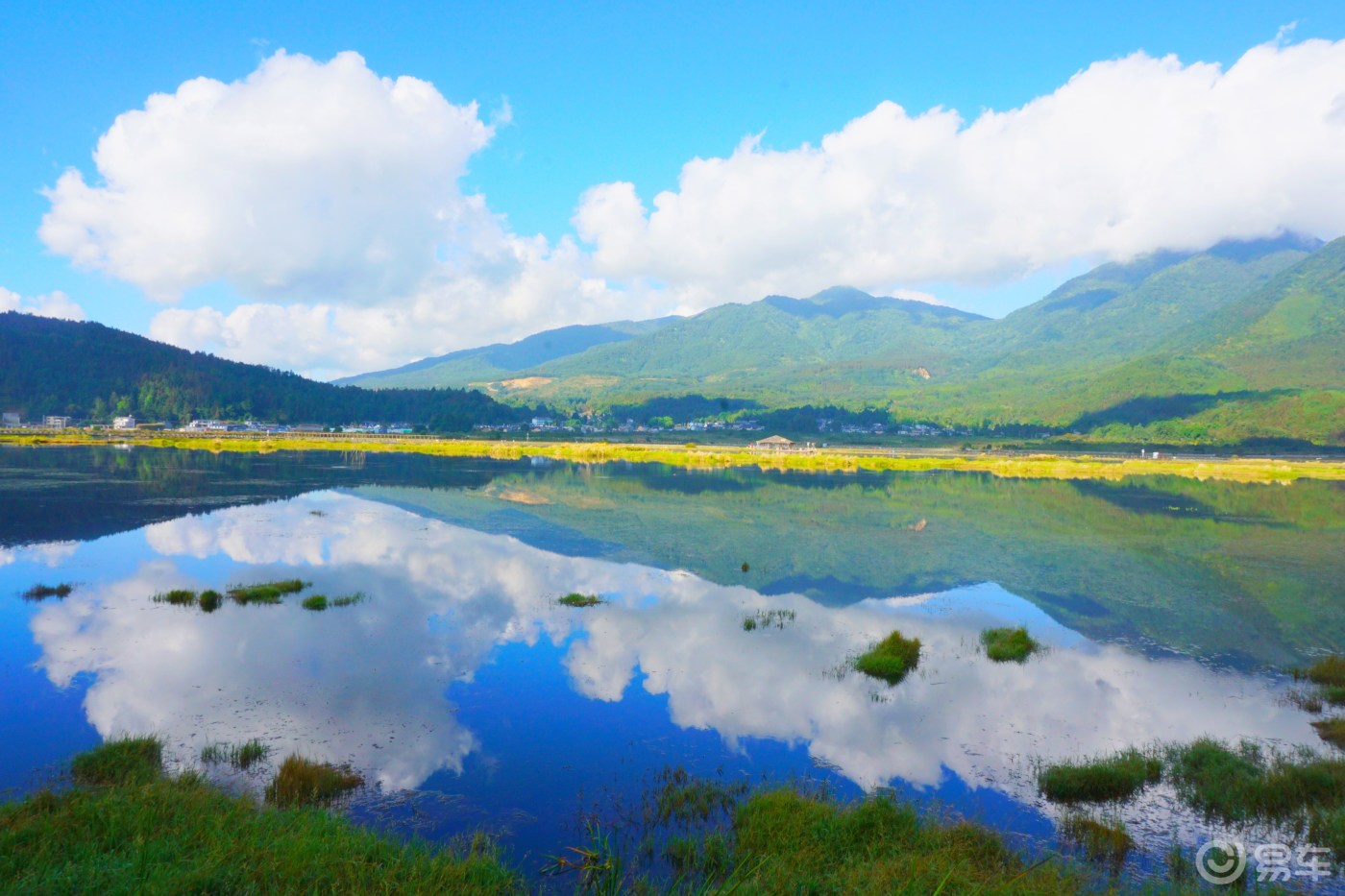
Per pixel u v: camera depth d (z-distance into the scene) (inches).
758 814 502.6
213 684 755.4
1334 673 847.7
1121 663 907.4
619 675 823.7
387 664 833.5
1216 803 546.0
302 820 442.0
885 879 401.4
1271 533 1909.4
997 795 568.7
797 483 3240.7
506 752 625.3
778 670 854.5
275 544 1541.6
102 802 447.2
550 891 415.5
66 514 1819.6
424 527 1804.9
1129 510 2388.0
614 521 1988.2
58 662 807.7
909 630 1039.6
